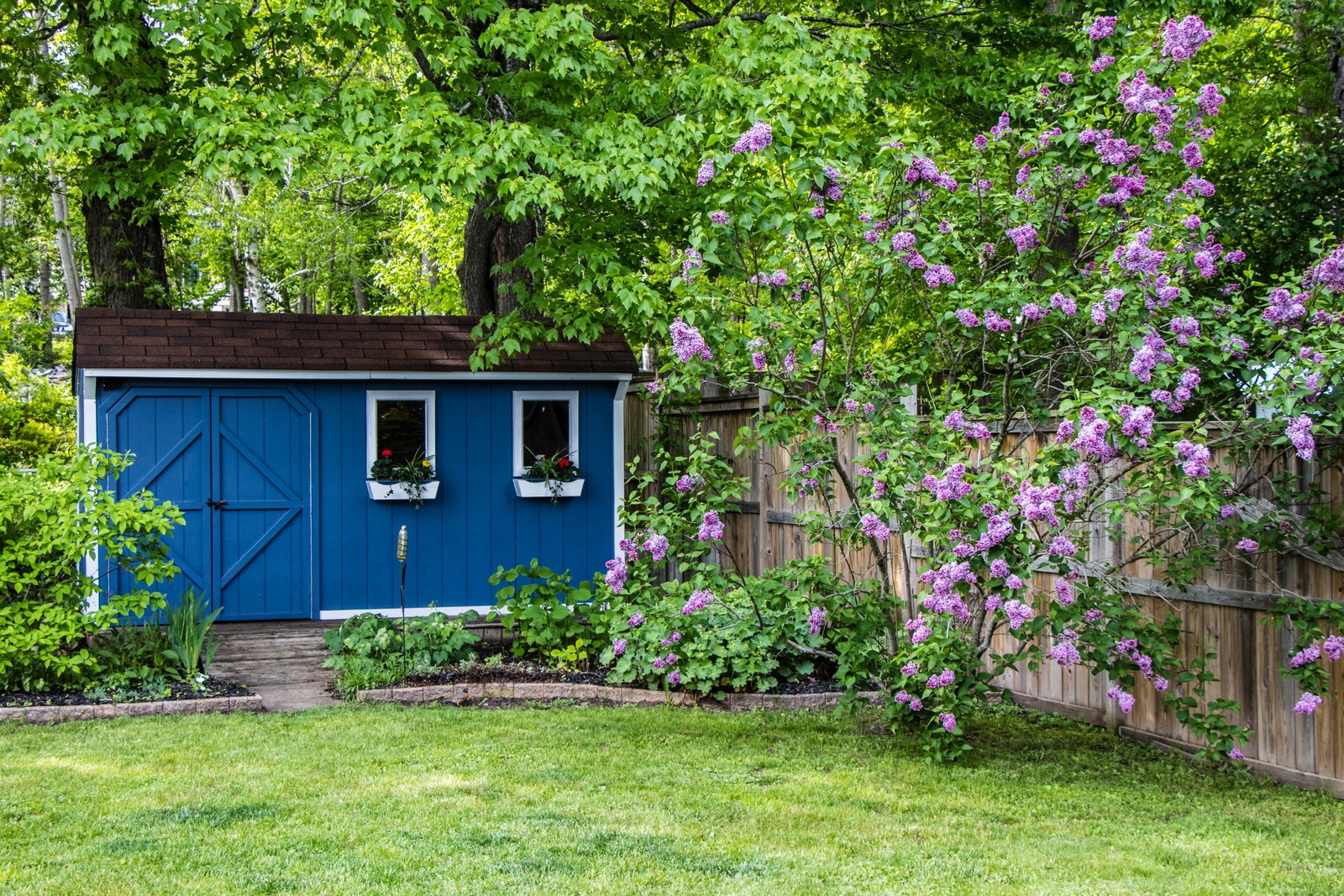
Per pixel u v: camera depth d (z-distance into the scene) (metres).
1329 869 4.52
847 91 8.44
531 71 9.42
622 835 4.73
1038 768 6.16
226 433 9.81
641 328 9.27
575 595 8.91
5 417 18.52
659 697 7.92
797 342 6.60
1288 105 13.23
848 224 6.25
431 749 6.25
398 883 4.11
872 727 7.12
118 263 13.30
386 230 26.02
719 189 6.81
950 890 4.16
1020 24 12.06
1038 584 7.61
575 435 10.66
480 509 10.43
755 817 5.06
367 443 10.16
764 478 9.88
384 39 9.12
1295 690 5.93
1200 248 6.18
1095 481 5.86
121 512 7.62
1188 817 5.29
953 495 5.45
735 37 9.49
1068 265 6.30
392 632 8.59
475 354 9.30
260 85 9.49
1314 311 5.50
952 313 6.29
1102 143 6.12
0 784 5.42
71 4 10.70
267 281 28.23
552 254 9.30
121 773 5.67
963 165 6.79
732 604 8.27
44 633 7.36
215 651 8.56
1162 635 6.29
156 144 9.84
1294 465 5.93
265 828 4.75
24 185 15.62
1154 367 5.55
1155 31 9.97
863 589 6.96
